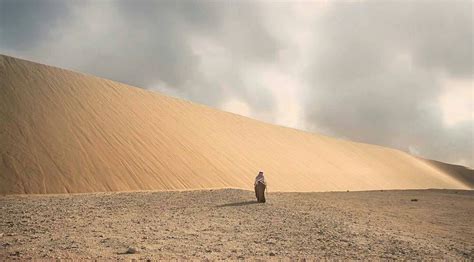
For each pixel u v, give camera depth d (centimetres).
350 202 2030
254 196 2200
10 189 2527
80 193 2612
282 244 960
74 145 3253
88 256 794
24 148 2970
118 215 1401
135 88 5594
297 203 1897
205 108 6456
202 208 1630
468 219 1489
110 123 3916
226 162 4422
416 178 7644
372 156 7906
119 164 3269
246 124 6550
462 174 10294
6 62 4178
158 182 3281
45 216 1348
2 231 1054
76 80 4606
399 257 858
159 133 4272
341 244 973
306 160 5881
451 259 857
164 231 1092
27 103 3569
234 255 836
